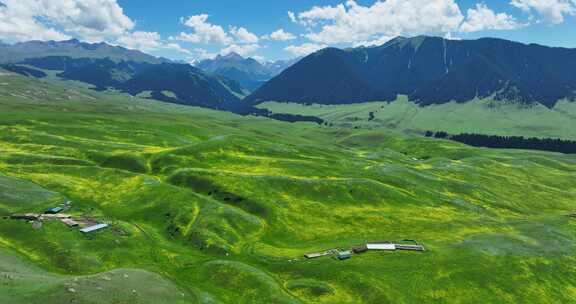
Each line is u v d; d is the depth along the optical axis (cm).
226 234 12481
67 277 8344
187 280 9969
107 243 11181
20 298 6788
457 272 10844
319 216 14775
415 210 16175
